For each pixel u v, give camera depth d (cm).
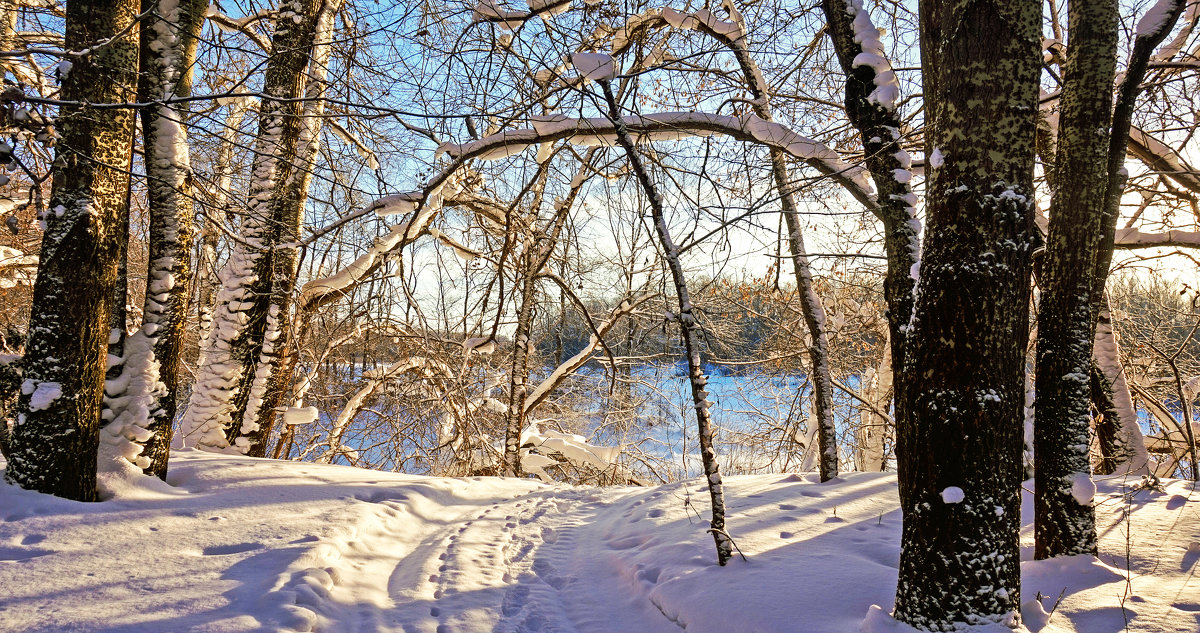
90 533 552
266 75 952
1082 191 507
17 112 429
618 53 760
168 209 738
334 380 1498
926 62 423
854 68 573
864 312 1459
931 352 371
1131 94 534
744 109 773
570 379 1858
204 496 702
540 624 462
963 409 359
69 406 611
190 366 1471
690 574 498
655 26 807
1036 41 367
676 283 527
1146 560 480
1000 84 362
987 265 357
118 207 634
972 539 357
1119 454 823
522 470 1542
